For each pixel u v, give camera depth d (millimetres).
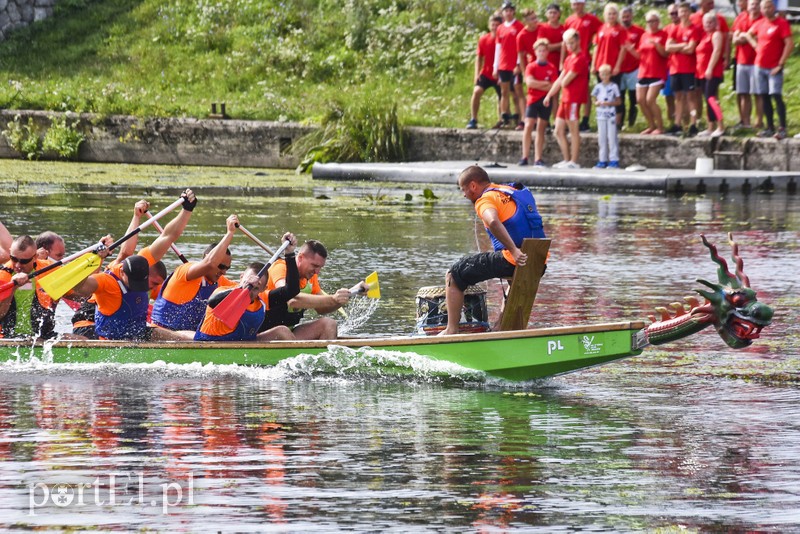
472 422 20500
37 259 26281
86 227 45594
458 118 72438
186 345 24500
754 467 18016
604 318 29594
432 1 81625
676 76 63094
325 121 73375
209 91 78750
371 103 72562
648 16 63281
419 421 20531
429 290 25094
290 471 17594
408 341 23672
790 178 61938
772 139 62562
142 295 25141
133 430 19812
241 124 75000
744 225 48531
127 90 78812
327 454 18484
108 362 24781
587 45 63844
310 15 83375
